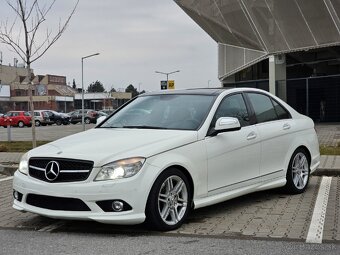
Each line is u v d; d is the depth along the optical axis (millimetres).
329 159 11133
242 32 29250
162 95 7227
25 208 5742
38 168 5699
